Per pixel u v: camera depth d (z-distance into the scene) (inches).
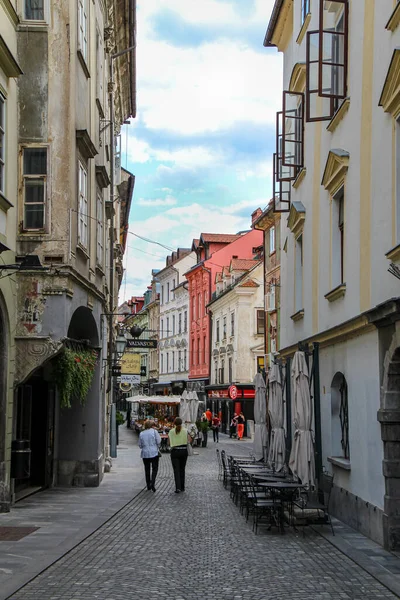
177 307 3097.9
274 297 1352.1
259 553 409.7
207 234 2810.0
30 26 592.4
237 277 2313.0
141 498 671.1
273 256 1387.8
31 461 715.4
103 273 810.8
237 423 1909.4
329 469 587.8
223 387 2236.7
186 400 1424.7
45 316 571.5
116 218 1380.4
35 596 303.0
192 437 1385.3
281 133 787.4
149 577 343.6
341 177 552.4
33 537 441.1
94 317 742.5
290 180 775.1
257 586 328.2
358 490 493.4
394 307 390.9
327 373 599.2
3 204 520.7
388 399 426.3
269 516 512.7
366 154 479.5
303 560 390.3
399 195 412.2
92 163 721.0
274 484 495.2
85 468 761.0
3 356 535.5
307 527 504.4
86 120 679.1
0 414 534.3
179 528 497.7
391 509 415.8
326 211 618.8
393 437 422.9
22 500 626.8
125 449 1481.3
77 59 629.9
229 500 661.9
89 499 644.1
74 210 605.6
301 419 542.0
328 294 583.8
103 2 853.8
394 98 404.5
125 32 1149.7
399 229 408.8
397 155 413.4
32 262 471.8
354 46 514.6
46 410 728.3
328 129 593.9
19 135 585.3
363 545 432.5
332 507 569.6
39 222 580.4
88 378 660.7
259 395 877.2
